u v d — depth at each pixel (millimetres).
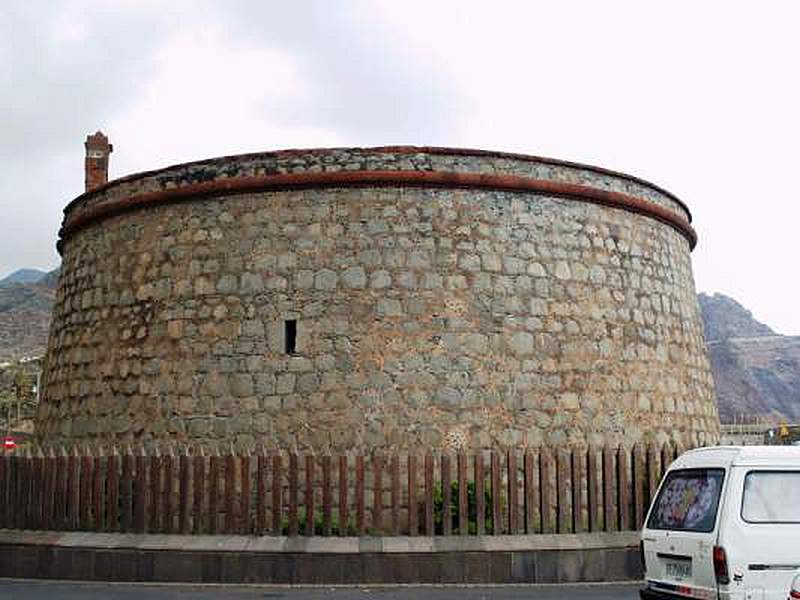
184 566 11859
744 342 166625
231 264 16125
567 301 16469
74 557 12227
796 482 8656
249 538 12047
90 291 18031
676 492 9422
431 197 15984
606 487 12617
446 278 15711
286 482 14875
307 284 15695
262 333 15703
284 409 15359
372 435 15070
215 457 12469
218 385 15750
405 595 10891
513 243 16219
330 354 15398
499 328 15766
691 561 8758
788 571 8312
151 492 12461
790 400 147500
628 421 16781
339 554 11711
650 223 18438
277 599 10578
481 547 11812
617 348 16953
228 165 16484
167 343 16344
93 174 22344
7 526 12984
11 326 132750
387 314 15484
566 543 12016
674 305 18734
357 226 15812
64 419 17984
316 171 16031
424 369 15352
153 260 16922
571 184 16906
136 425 16391
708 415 19438
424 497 13195
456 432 15195
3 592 11211
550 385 15945
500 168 16391
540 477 12508
